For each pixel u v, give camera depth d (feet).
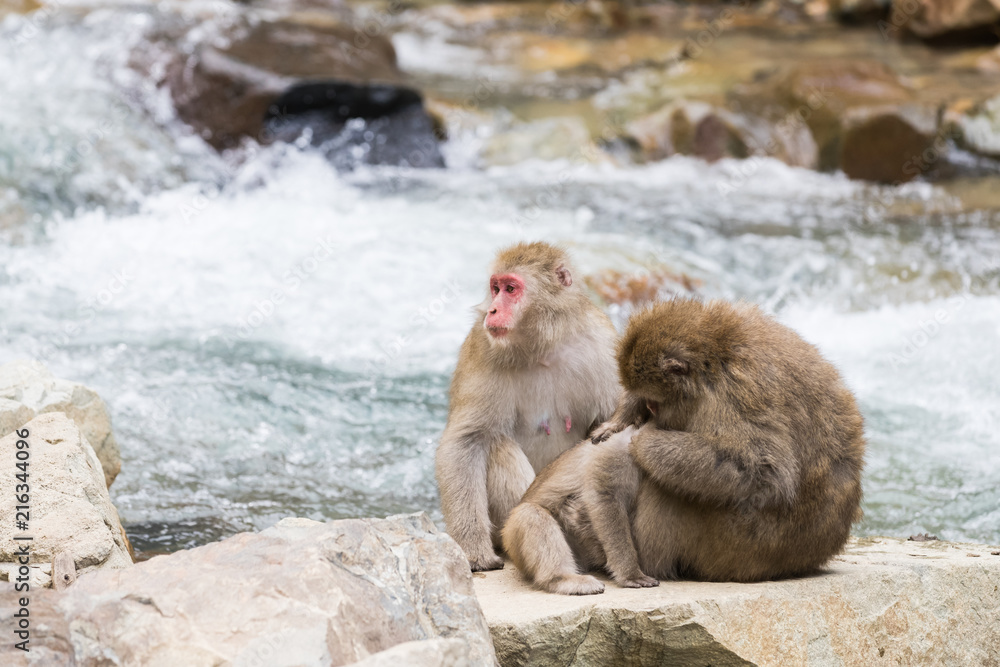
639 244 48.34
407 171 62.39
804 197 58.75
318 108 61.36
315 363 37.45
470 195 57.21
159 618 14.25
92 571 16.17
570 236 49.29
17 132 53.93
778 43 92.94
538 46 98.99
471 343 22.94
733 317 17.65
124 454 29.81
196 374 35.42
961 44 86.28
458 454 22.08
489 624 16.61
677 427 17.63
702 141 66.18
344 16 94.02
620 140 67.00
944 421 33.50
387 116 62.90
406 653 13.10
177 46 63.52
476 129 68.03
